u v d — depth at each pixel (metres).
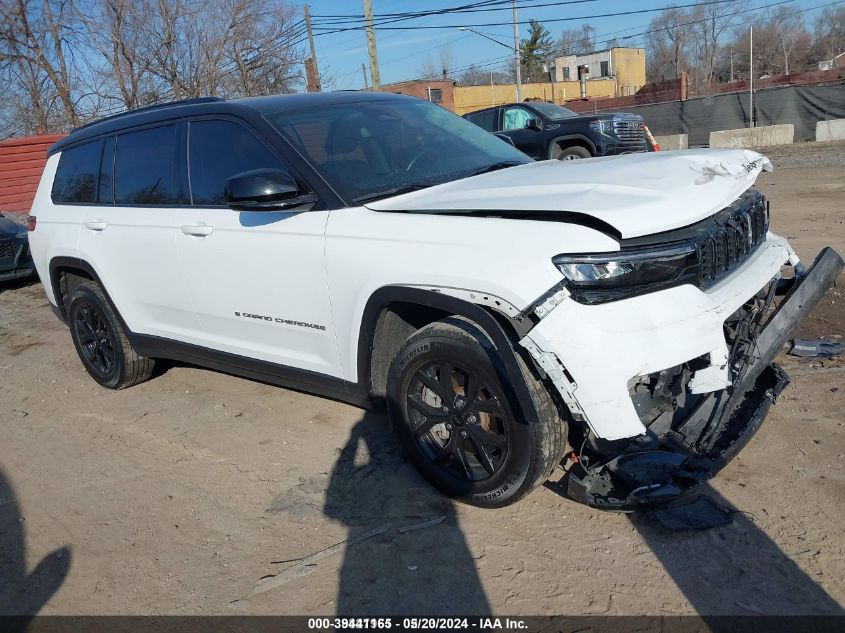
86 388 5.38
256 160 3.73
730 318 3.18
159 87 26.25
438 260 2.90
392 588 2.77
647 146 15.15
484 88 47.53
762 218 3.36
